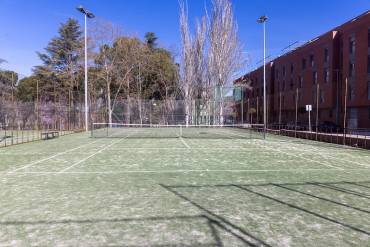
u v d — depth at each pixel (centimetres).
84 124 3778
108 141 2417
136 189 841
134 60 5469
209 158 1465
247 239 511
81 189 839
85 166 1222
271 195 785
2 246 481
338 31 5106
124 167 1199
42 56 6431
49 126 3725
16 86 6159
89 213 637
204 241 503
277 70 7269
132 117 3731
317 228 561
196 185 892
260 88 7969
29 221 590
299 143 2347
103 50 5225
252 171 1123
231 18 4481
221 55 4459
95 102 4800
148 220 598
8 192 807
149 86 5741
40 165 1247
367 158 1503
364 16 4400
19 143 2223
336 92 5072
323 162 1358
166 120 3788
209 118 4031
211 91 4441
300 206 692
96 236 520
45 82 6175
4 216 618
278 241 504
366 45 4369
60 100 5244
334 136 2375
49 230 546
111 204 700
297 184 912
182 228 558
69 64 5872
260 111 7481
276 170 1148
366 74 4369
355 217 621
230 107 4319
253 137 2944
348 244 494
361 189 855
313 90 5694
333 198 760
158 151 1750
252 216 624
